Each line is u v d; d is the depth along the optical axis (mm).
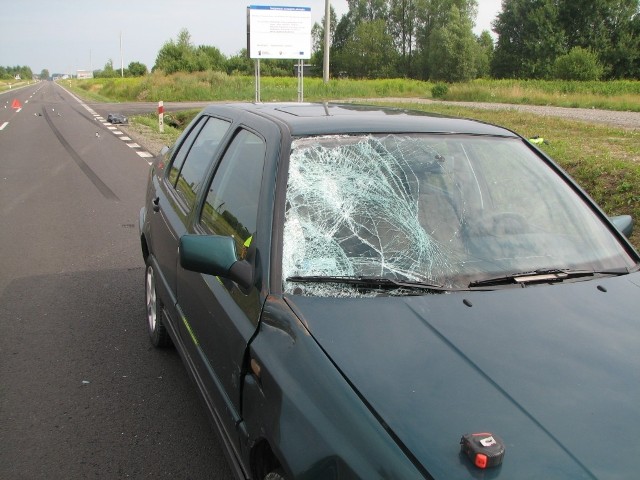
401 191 2691
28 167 12773
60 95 57594
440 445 1602
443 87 36719
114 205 9188
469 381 1822
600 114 22109
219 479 2936
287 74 85312
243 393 2283
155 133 20078
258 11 23547
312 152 2695
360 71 93562
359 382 1823
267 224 2451
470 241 2615
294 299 2230
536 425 1665
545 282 2473
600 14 64812
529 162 3127
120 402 3617
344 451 1683
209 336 2740
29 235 7426
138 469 3008
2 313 4934
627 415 1723
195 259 2436
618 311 2273
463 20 74312
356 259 2424
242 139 3137
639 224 7074
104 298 5297
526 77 66812
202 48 79125
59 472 2980
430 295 2293
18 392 3715
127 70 99562
